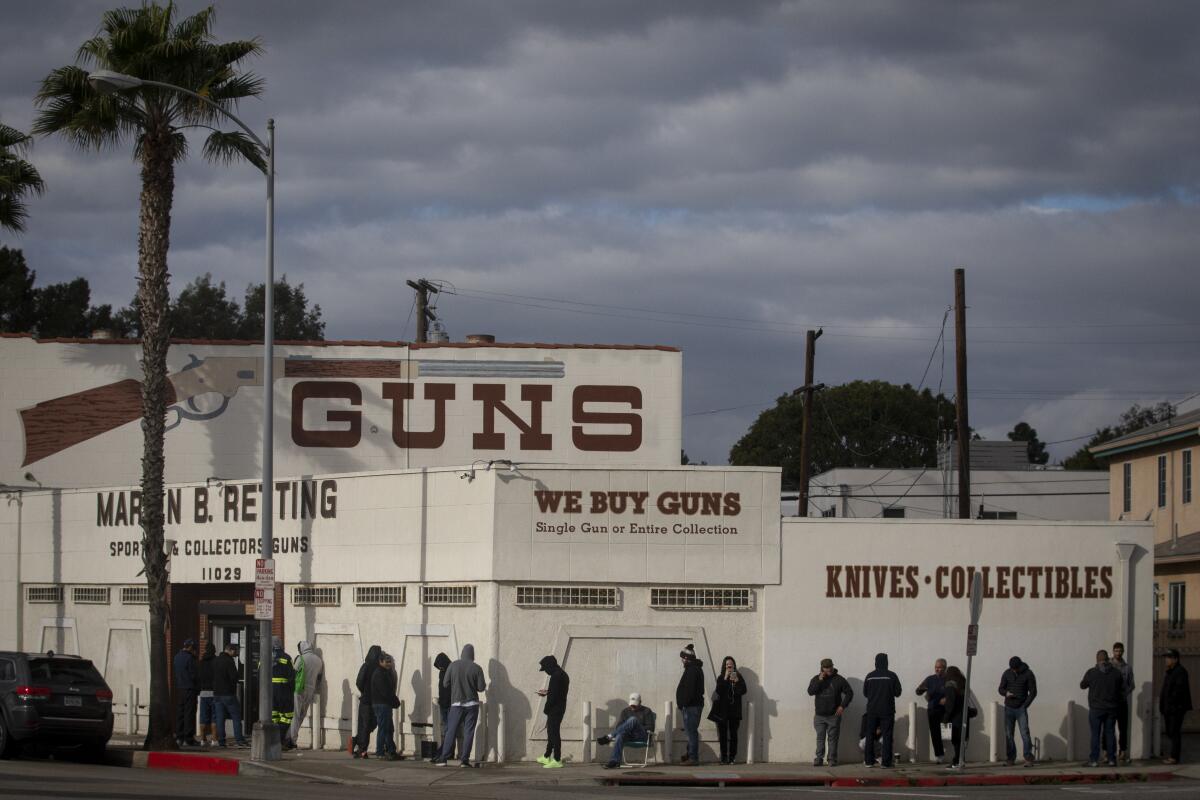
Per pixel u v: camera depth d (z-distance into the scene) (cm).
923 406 8388
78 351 3447
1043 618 2531
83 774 2095
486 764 2339
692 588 2455
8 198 3288
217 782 2027
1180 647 3250
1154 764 2438
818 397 8362
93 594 3162
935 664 2438
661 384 3406
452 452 3378
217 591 2970
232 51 2744
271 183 2400
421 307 4544
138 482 3409
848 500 5831
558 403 3394
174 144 2678
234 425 3391
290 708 2541
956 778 2209
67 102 2714
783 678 2448
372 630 2634
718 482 2472
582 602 2431
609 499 2447
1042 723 2512
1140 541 2561
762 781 2172
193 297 8650
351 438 3375
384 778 2150
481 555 2436
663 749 2395
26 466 3400
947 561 2512
